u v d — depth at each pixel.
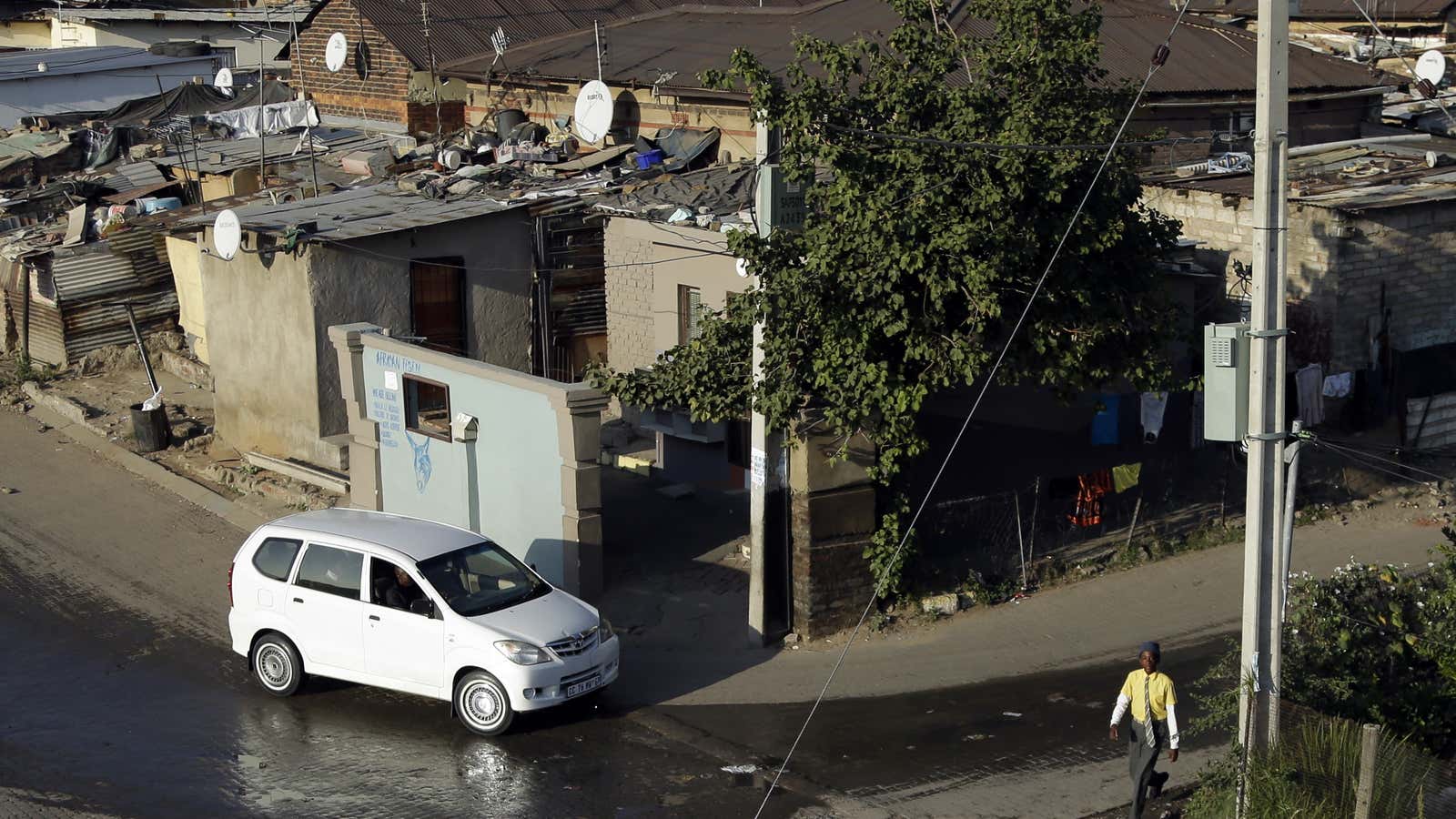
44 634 15.67
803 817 11.22
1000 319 15.23
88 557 18.25
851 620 15.40
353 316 21.36
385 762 12.33
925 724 13.06
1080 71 15.45
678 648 15.12
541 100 30.12
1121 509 17.89
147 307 27.80
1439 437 21.08
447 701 13.30
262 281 21.59
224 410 22.92
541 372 23.91
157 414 22.62
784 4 35.53
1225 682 13.45
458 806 11.42
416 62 31.95
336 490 20.11
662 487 20.52
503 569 13.76
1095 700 13.57
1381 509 19.19
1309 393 19.38
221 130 34.03
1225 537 18.05
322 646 13.54
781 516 15.20
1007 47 15.17
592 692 13.27
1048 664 14.54
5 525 19.38
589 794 11.67
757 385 14.82
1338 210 20.00
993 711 13.36
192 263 26.66
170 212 26.84
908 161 14.36
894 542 15.38
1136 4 29.00
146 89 42.97
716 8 31.47
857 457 15.15
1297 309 20.86
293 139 32.25
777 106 14.62
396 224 21.73
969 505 16.28
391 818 11.22
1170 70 25.86
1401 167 22.77
